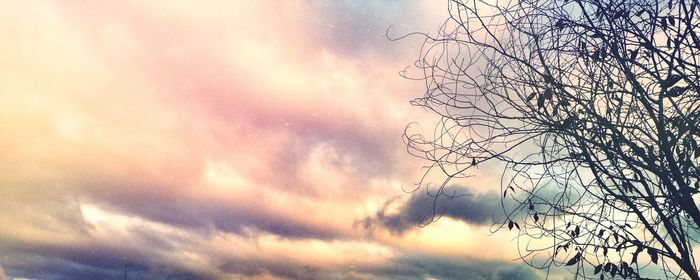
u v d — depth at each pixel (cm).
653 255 325
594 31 325
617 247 342
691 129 314
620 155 325
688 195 316
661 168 318
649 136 324
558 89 334
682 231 319
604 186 329
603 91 324
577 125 330
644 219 327
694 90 313
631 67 327
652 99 315
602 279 345
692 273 313
